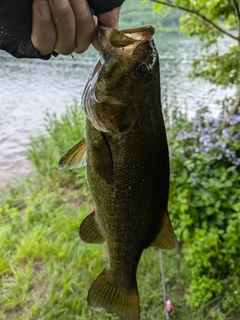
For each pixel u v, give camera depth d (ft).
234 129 2.68
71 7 0.76
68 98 7.34
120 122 0.91
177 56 11.46
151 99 0.92
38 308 2.02
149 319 1.93
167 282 2.13
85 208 2.98
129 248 1.07
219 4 2.79
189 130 3.10
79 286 2.14
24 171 3.86
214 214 2.33
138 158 0.95
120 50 0.85
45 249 2.42
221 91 6.07
